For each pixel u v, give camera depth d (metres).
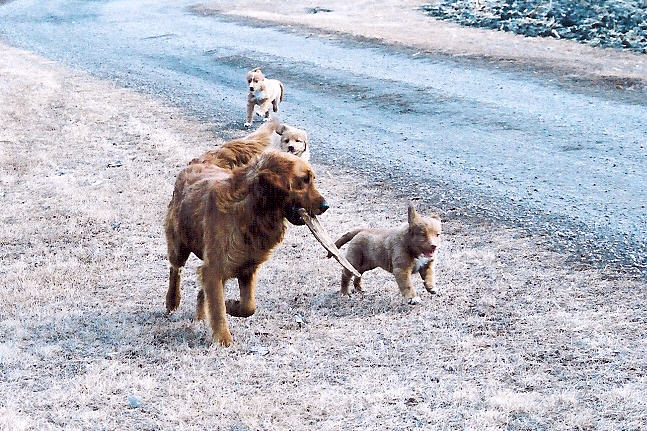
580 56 22.00
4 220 11.80
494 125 16.48
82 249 10.57
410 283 8.38
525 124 16.36
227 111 19.00
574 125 16.02
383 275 9.33
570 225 10.85
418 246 8.14
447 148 15.12
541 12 27.00
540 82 19.72
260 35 29.70
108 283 9.41
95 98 20.62
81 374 7.00
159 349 7.46
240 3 39.91
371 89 20.31
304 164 7.09
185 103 19.94
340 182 13.41
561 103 17.73
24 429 6.02
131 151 15.47
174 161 14.71
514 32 26.19
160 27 33.50
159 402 6.45
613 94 18.12
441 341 7.47
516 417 6.06
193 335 7.77
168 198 12.59
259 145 8.14
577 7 26.20
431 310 8.23
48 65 25.86
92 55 27.73
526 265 9.54
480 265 9.58
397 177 13.52
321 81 21.69
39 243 10.88
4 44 30.77
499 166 13.83
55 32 33.72
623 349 7.21
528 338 7.51
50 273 9.70
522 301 8.42
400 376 6.79
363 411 6.20
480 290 8.77
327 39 27.72
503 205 11.84
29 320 8.26
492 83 20.02
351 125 17.30
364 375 6.79
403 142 15.70
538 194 12.26
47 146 15.91
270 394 6.51
